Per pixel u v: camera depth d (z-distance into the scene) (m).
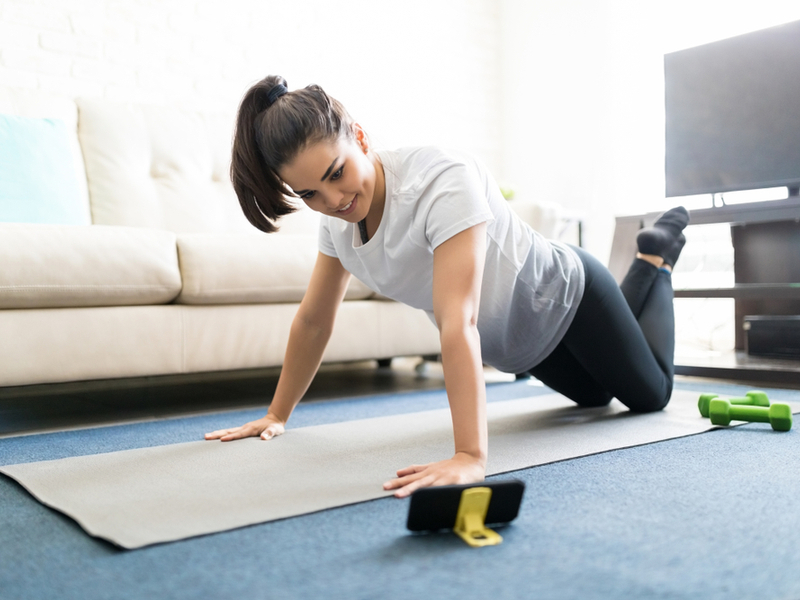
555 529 0.89
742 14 3.20
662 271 1.84
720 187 2.77
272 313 2.16
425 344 2.49
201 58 3.12
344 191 1.10
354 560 0.79
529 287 1.45
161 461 1.29
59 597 0.72
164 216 2.64
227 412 2.04
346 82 3.58
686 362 2.59
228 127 2.92
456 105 4.04
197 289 2.01
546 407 1.93
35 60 2.73
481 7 4.15
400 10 3.79
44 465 1.29
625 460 1.27
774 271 2.87
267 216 1.21
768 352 2.70
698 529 0.88
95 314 1.86
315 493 1.06
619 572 0.75
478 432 1.03
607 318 1.57
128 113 2.68
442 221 1.12
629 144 3.62
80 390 2.65
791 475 1.14
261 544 0.85
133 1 2.95
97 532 0.90
